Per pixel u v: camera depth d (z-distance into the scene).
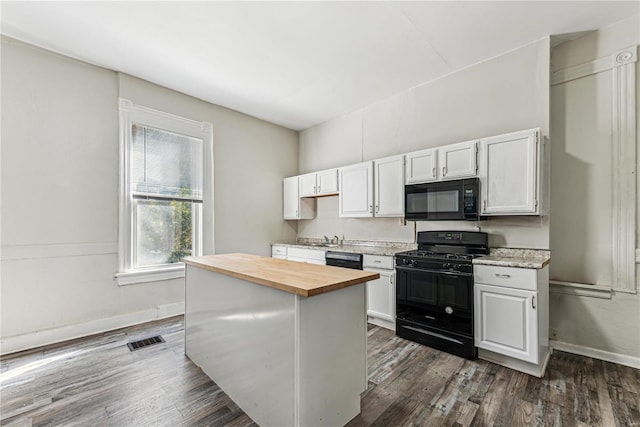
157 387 1.99
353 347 1.69
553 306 2.61
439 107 3.25
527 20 2.32
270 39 2.57
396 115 3.67
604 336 2.39
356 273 1.77
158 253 3.45
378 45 2.65
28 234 2.63
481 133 2.93
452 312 2.49
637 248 2.28
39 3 2.12
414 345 2.67
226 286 1.95
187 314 2.43
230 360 1.89
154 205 3.42
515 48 2.70
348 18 2.30
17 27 2.41
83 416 1.69
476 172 2.68
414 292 2.75
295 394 1.42
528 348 2.11
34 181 2.67
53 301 2.75
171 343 2.70
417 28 2.42
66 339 2.75
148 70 3.11
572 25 2.38
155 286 3.39
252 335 1.71
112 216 3.09
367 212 3.59
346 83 3.38
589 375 2.14
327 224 4.58
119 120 3.14
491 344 2.29
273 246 4.64
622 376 2.12
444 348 2.53
